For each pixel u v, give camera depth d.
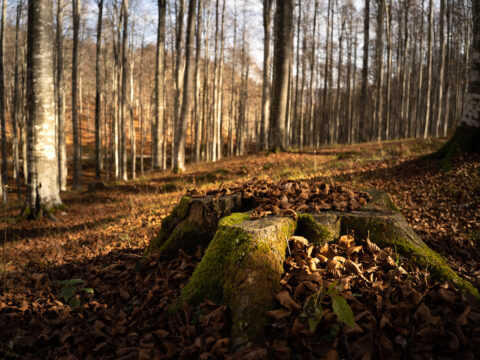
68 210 9.29
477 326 2.11
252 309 2.34
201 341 2.31
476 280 3.08
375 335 2.13
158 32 20.94
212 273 2.76
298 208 3.30
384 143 16.06
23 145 23.94
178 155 15.05
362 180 7.72
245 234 2.73
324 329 2.18
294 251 2.88
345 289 2.46
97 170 21.25
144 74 33.91
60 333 2.81
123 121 18.20
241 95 34.16
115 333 2.69
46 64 8.45
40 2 8.09
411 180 7.25
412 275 2.73
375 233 3.07
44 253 5.16
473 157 7.38
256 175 10.45
